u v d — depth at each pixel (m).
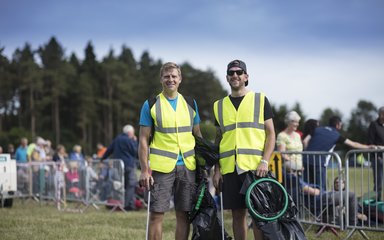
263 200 4.53
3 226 7.79
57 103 70.25
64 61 76.00
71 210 11.06
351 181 7.87
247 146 4.71
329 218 6.93
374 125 9.68
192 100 4.97
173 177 4.70
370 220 6.75
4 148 51.66
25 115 69.38
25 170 13.36
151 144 4.79
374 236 6.75
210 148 4.81
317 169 7.30
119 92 75.06
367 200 6.98
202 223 4.67
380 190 7.42
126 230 7.26
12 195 11.51
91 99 71.38
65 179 12.20
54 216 9.38
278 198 4.59
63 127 73.81
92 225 7.95
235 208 4.77
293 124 7.89
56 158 14.67
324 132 7.83
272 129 4.79
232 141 4.78
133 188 10.83
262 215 4.49
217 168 4.92
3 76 64.62
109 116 74.31
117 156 10.87
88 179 11.41
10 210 10.94
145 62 87.25
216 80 84.31
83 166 11.71
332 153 6.85
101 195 11.12
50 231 7.18
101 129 75.25
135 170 10.93
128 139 10.82
